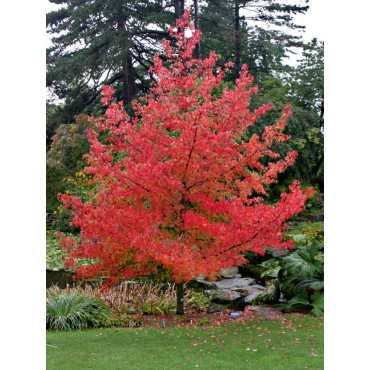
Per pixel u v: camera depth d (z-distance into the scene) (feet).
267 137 20.79
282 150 49.85
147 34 60.59
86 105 65.41
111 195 20.30
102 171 20.31
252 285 28.86
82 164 50.80
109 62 55.16
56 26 63.41
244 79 20.94
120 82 69.56
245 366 15.33
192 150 19.69
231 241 19.49
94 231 20.08
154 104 20.94
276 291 24.43
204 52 61.82
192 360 16.03
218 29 59.88
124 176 19.95
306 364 15.35
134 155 20.99
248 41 63.36
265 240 19.51
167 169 19.99
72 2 61.77
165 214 20.84
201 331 19.89
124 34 55.98
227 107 20.77
